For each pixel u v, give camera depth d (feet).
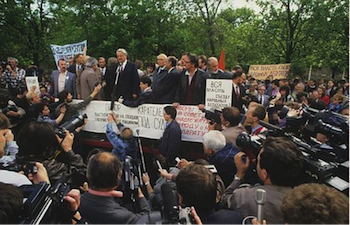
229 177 10.62
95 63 21.79
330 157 7.54
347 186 6.35
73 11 67.46
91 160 7.24
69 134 8.95
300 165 6.72
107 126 17.54
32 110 17.57
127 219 6.94
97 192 7.08
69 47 30.66
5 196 4.61
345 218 4.59
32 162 7.50
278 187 6.83
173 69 18.99
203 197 6.50
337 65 76.18
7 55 75.87
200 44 75.20
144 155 18.38
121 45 65.05
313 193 4.89
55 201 5.69
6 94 17.31
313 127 9.09
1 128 8.13
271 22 71.61
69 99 19.16
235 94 18.45
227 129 12.53
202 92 17.60
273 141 7.19
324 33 65.87
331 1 64.85
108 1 66.95
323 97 33.55
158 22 67.62
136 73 19.97
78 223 6.21
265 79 42.65
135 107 18.22
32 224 4.68
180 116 16.89
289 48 71.72
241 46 81.05
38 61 81.92
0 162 8.96
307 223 4.66
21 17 72.84
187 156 17.07
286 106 13.85
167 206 5.12
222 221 6.44
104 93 21.26
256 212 6.56
